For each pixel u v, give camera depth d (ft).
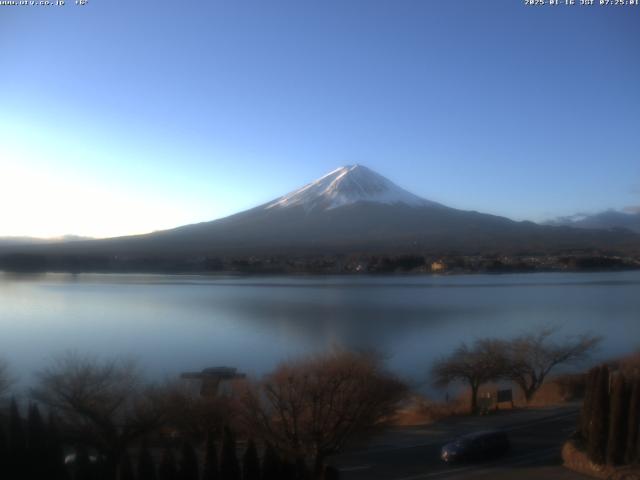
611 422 52.26
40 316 197.67
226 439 46.44
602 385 53.36
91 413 64.18
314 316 193.36
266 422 61.00
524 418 75.92
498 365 93.04
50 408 62.64
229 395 73.31
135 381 79.82
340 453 61.93
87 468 46.34
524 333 139.85
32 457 46.26
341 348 107.45
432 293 274.16
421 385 99.45
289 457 53.98
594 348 124.57
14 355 126.72
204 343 144.36
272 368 105.50
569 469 54.34
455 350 115.14
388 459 59.62
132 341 148.25
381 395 66.23
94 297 258.78
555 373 105.70
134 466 54.49
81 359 111.86
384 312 201.67
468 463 57.00
